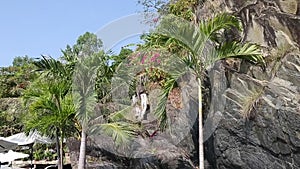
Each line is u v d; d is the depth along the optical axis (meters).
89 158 11.23
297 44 7.94
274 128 8.35
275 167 8.44
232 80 9.70
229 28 9.54
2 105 26.30
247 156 9.19
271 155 8.53
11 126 25.14
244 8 9.48
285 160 8.16
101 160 11.28
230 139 9.66
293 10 8.07
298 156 7.80
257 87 8.91
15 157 18.34
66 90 10.85
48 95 10.87
